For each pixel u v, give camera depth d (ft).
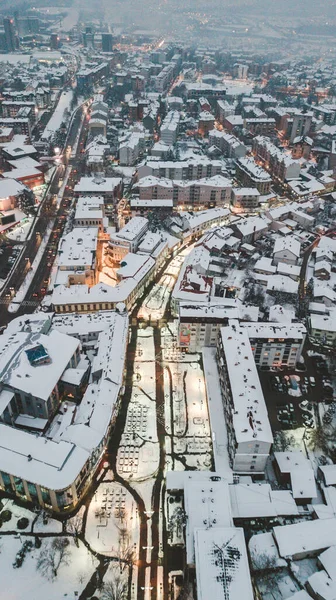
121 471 458.50
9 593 362.74
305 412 529.45
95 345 588.50
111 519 414.82
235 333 553.64
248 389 480.23
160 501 431.43
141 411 523.70
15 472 400.06
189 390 554.05
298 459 457.27
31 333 548.72
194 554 360.69
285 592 365.61
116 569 379.14
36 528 406.62
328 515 407.64
